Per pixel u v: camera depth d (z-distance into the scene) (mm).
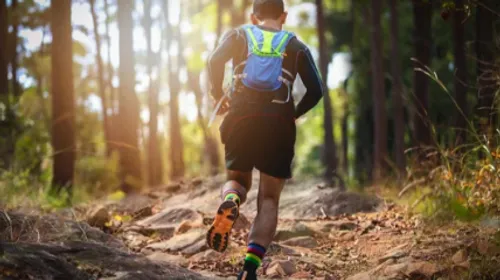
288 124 4168
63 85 13516
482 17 9391
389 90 27578
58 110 13562
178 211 7633
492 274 4477
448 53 26109
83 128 25969
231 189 4094
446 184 6719
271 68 4152
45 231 5750
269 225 4055
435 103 24438
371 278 4801
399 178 9656
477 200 6062
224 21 28812
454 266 4699
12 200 8797
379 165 18594
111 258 4508
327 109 21766
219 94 4301
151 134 22078
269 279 5008
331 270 5352
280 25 4488
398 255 5340
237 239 6273
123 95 15375
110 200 9875
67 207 8688
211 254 5734
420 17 17266
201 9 28422
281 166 4141
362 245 6074
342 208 7996
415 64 17188
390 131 26078
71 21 13781
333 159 21422
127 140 15453
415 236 5887
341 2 33281
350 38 31734
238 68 4223
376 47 20859
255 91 4133
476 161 6621
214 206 8703
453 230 5828
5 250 4008
